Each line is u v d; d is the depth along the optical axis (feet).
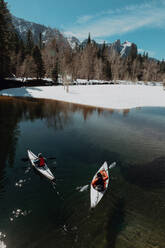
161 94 169.37
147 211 26.20
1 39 123.03
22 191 29.25
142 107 122.93
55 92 161.79
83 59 270.67
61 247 19.98
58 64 234.38
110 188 31.50
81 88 183.73
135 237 21.53
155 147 52.54
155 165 41.34
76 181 33.06
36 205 26.35
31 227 22.49
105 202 27.73
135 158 44.65
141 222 24.02
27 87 168.66
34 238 21.01
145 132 66.90
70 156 43.37
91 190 29.63
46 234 21.61
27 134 56.34
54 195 28.76
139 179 35.12
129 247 20.17
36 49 204.85
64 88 176.24
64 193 29.40
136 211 26.09
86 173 36.04
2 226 22.38
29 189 29.86
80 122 76.74
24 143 49.11
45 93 155.94
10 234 21.33
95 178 32.91
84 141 53.98
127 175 36.40
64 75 176.04
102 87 192.85
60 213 25.07
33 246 19.98
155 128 73.00
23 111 87.35
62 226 22.88
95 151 47.29
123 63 361.30
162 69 443.73
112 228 22.81
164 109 117.91
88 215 24.94
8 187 30.01
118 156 45.24
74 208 26.17
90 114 94.53
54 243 20.45
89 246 20.16
